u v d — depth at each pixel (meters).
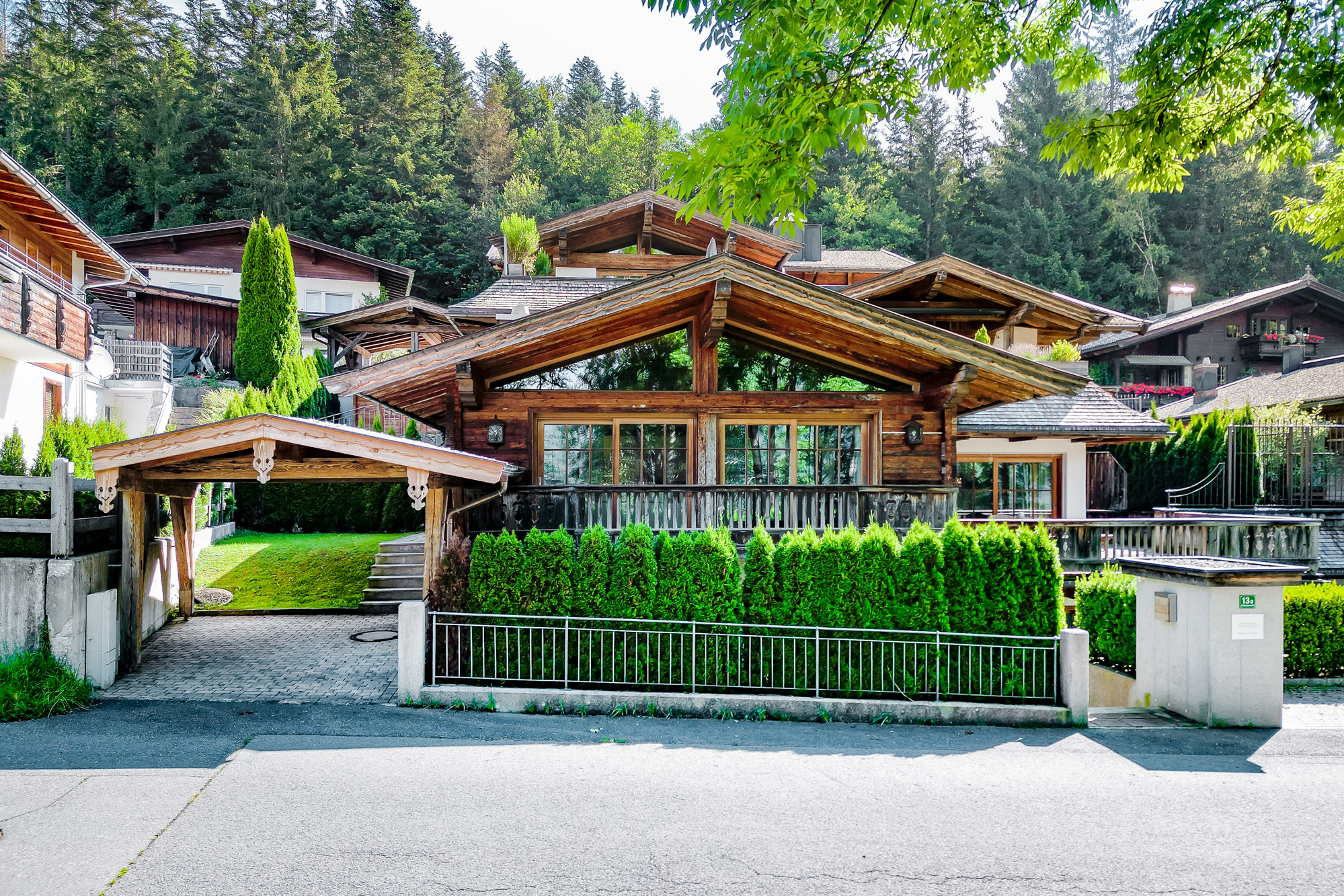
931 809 6.00
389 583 14.73
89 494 9.81
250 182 50.16
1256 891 4.78
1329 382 23.97
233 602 14.26
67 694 8.31
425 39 74.31
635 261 22.61
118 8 65.62
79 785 6.20
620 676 9.11
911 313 17.30
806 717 8.51
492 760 6.95
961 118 68.12
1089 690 11.41
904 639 9.07
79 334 17.89
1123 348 40.25
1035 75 58.66
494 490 12.33
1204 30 8.67
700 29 8.09
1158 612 9.28
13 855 5.03
